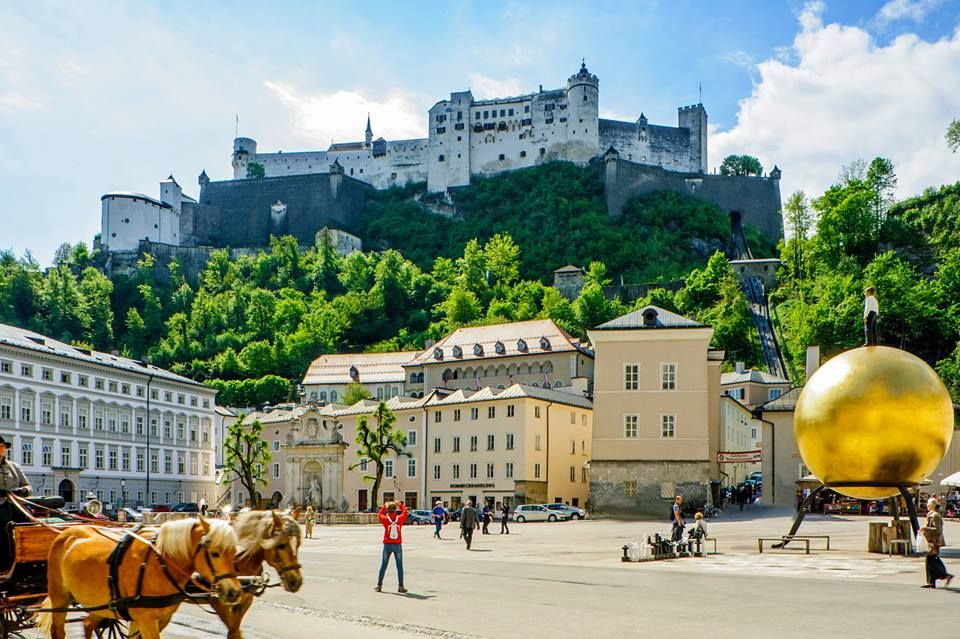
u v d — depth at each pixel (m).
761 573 33.41
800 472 85.06
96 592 15.29
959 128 136.50
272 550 15.85
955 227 178.25
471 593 27.94
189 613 25.05
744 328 182.88
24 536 16.36
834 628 20.95
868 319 33.34
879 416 30.45
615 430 80.50
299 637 20.52
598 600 26.09
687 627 21.19
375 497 95.38
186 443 134.88
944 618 22.44
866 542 47.78
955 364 119.56
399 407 112.12
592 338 82.00
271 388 193.25
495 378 139.88
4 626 17.11
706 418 79.12
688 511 77.81
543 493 99.69
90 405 115.12
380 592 28.33
